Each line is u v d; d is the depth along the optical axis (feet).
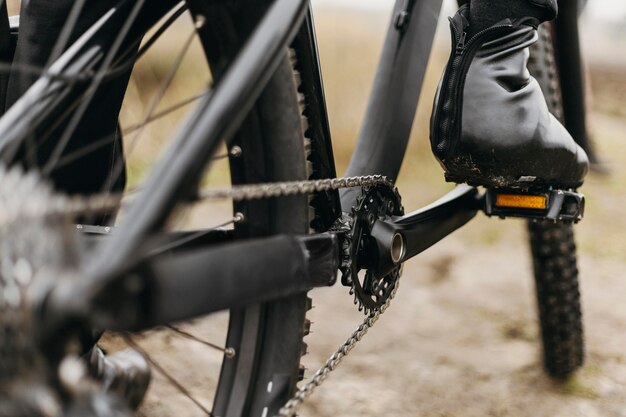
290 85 3.17
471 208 4.69
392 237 3.79
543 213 4.26
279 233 3.16
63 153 3.48
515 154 3.93
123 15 3.17
